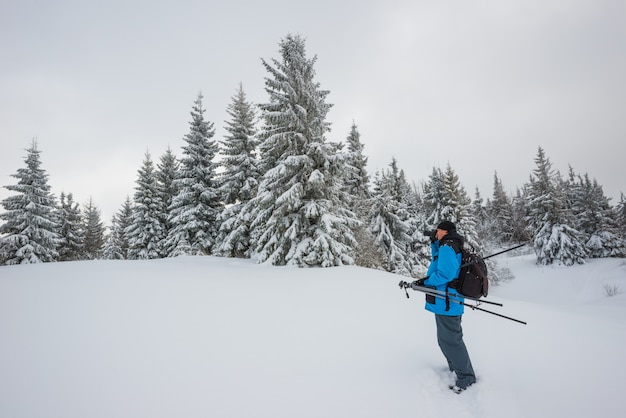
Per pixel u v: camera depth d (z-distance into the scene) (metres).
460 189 28.83
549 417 2.51
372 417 2.49
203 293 6.22
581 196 37.59
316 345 3.88
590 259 31.62
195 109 23.61
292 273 9.63
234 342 3.88
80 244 33.78
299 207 13.22
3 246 22.42
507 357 3.73
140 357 3.36
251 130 21.34
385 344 3.97
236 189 20.59
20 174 24.16
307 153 12.82
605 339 4.65
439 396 2.82
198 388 2.82
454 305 2.98
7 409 2.38
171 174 28.09
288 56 14.05
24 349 3.38
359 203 21.03
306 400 2.69
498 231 50.56
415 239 26.30
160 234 26.11
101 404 2.52
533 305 7.87
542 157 33.19
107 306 4.98
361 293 6.84
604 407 2.67
